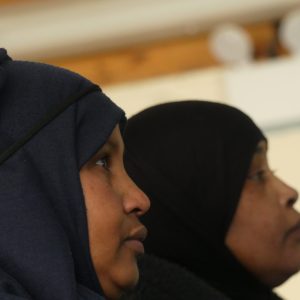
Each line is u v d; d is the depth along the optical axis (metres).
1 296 1.61
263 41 5.98
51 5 5.27
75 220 1.79
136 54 5.91
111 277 1.83
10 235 1.71
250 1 5.63
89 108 1.88
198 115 2.92
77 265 1.79
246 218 2.88
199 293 2.64
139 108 5.45
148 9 5.51
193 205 2.85
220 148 2.88
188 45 5.94
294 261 2.93
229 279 2.90
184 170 2.86
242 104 5.42
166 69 5.93
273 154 5.26
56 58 5.78
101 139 1.85
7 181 1.74
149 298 2.58
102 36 5.62
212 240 2.86
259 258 2.89
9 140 1.79
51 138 1.81
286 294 4.84
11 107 1.82
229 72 5.48
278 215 2.91
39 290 1.69
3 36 5.41
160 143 2.88
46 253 1.70
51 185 1.78
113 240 1.82
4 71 1.84
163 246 2.86
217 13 5.70
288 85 5.41
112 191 1.85
